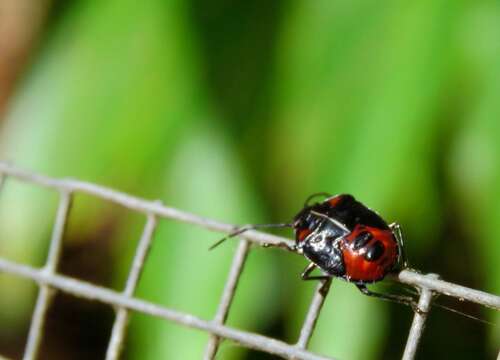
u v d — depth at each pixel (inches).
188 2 7.0
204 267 6.9
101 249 7.6
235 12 6.9
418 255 7.1
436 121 6.7
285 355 5.5
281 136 6.9
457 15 6.7
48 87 7.0
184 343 6.8
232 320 6.9
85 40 7.0
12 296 7.3
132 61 7.0
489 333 7.1
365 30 6.8
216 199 6.9
